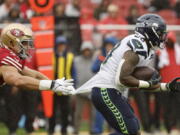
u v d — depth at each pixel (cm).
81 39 2784
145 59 1648
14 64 1441
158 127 2728
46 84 1395
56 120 2809
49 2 2547
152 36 1662
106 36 2708
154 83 1647
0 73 1437
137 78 1642
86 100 2647
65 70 2544
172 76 2616
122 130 1655
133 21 3011
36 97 2589
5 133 2692
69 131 2827
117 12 3028
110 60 1680
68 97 2594
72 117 2723
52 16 2559
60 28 2786
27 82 1395
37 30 2547
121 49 1655
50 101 2556
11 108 2584
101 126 2664
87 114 2978
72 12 3225
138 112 2655
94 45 2745
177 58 2627
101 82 1680
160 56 2608
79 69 2627
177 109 2705
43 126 2838
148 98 2677
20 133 2684
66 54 2552
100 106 1677
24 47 1486
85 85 1703
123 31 2806
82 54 2642
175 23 3109
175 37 2838
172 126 2756
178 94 2677
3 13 3073
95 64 2506
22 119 2853
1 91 2656
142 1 3466
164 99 2677
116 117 1655
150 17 1675
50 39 2544
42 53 2539
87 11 3238
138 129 1672
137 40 1642
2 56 1439
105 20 2988
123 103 1667
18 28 1481
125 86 1639
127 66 1608
